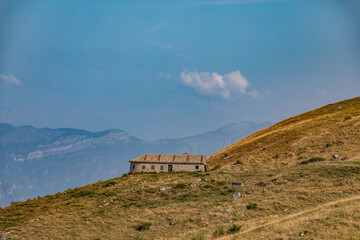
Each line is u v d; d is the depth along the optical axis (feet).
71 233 141.69
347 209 114.32
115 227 146.82
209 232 125.49
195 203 167.22
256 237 108.17
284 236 103.04
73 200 192.54
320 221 108.27
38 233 142.92
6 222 160.56
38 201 205.16
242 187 184.44
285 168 221.25
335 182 160.66
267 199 154.20
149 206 172.04
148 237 131.44
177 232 132.57
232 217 139.64
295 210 135.23
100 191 212.43
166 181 222.28
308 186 162.20
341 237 93.97
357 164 188.03
